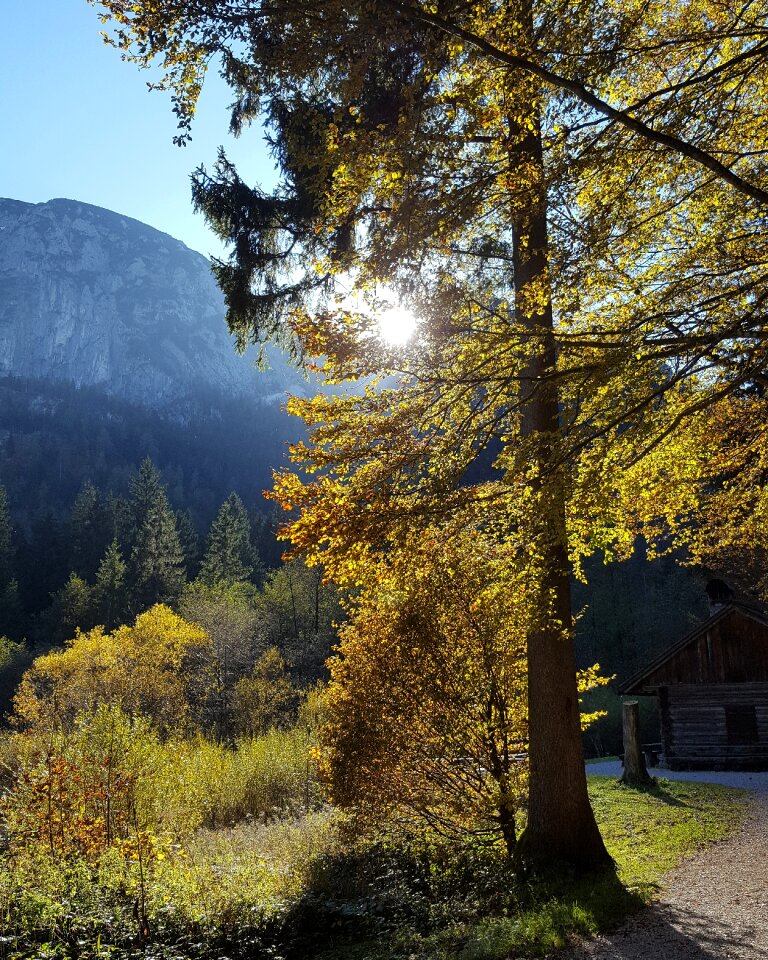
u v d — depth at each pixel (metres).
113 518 80.06
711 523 11.18
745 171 6.67
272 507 104.38
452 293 6.95
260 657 41.09
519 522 6.99
